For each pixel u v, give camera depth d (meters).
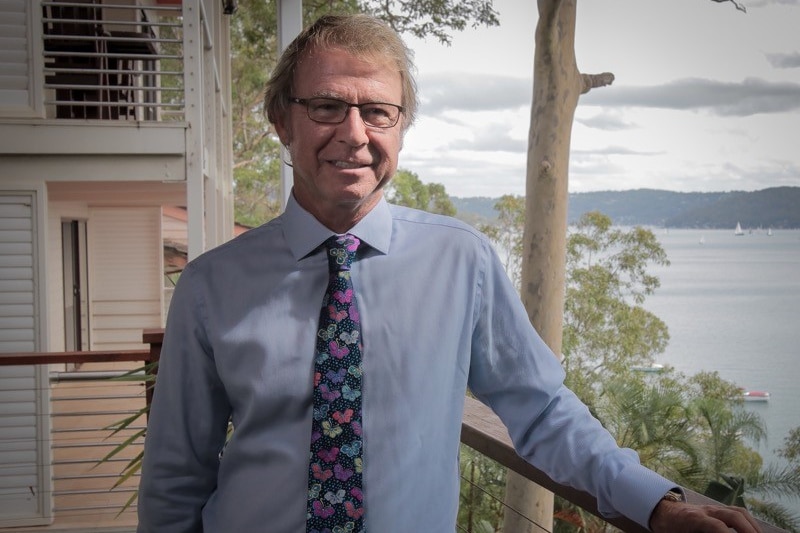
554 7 11.42
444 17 19.92
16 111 5.62
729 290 122.69
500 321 1.51
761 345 91.62
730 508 1.19
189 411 1.50
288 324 1.42
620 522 1.36
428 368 1.42
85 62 7.52
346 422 1.38
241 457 1.43
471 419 1.96
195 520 1.55
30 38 5.61
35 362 4.33
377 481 1.37
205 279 1.48
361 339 1.41
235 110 30.09
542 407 1.47
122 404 9.52
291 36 4.95
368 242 1.45
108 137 5.62
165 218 20.89
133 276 12.27
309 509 1.37
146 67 10.39
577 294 24.62
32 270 5.75
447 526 1.44
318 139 1.40
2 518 5.61
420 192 40.19
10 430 5.71
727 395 23.94
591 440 1.38
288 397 1.40
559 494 1.56
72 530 5.49
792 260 123.00
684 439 13.55
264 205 32.69
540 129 11.94
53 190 7.18
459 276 1.47
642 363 24.69
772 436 58.84
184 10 5.66
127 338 12.28
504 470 11.90
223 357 1.43
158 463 1.51
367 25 1.43
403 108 1.46
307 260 1.45
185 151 5.66
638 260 24.70
